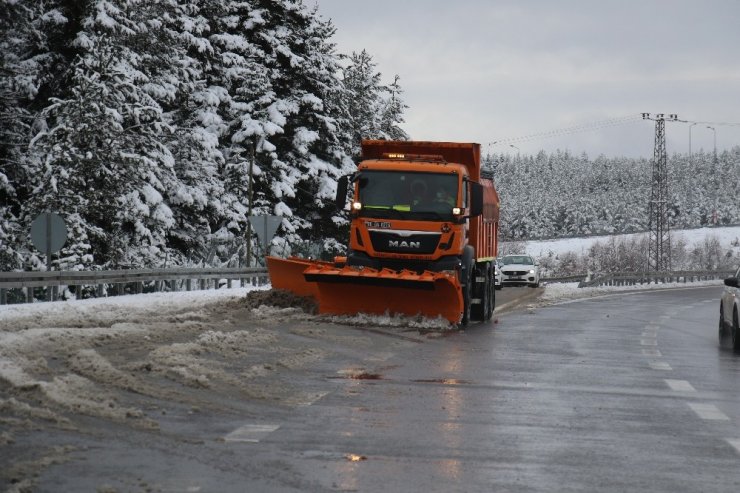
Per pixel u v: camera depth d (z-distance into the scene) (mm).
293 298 25188
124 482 7453
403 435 9867
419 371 15250
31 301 28109
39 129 39438
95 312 23047
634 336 23875
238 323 20828
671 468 8648
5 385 11070
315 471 8102
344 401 11945
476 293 26844
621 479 8164
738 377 15891
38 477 7496
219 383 12641
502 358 17578
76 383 11453
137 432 9328
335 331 20547
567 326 26531
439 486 7738
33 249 36125
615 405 12359
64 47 41125
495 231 30234
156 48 43844
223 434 9500
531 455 9070
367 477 7961
